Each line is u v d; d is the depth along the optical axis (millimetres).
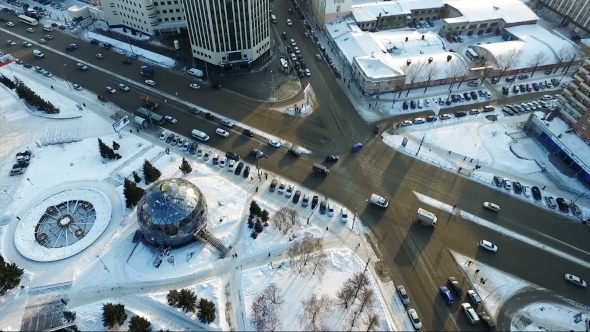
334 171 115188
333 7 168500
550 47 157625
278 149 121125
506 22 172750
